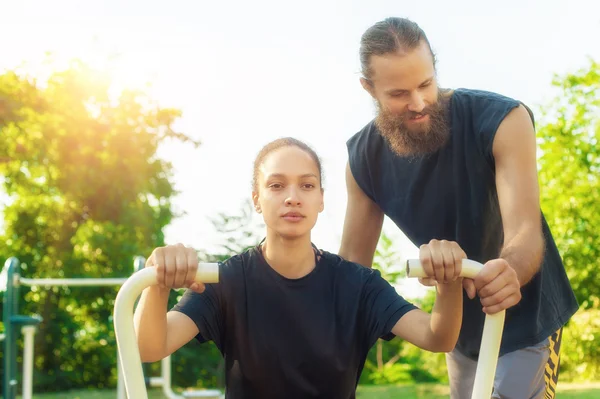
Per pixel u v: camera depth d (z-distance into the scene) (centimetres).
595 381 1318
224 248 1228
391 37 206
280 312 172
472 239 219
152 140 1761
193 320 167
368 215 243
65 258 1656
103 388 1487
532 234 193
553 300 218
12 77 1616
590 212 1418
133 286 142
